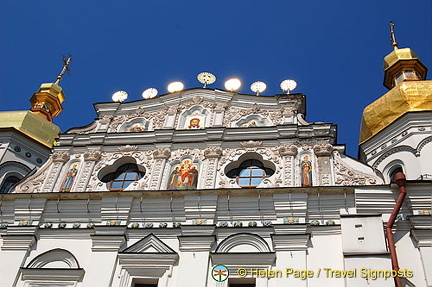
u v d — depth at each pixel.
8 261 20.97
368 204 20.28
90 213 22.02
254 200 21.16
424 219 19.58
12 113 31.14
